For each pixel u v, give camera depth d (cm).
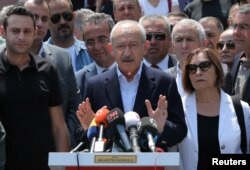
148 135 702
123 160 642
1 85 915
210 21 1355
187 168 940
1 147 877
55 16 1309
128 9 1403
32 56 945
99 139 713
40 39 1101
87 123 834
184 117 924
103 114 741
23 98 916
